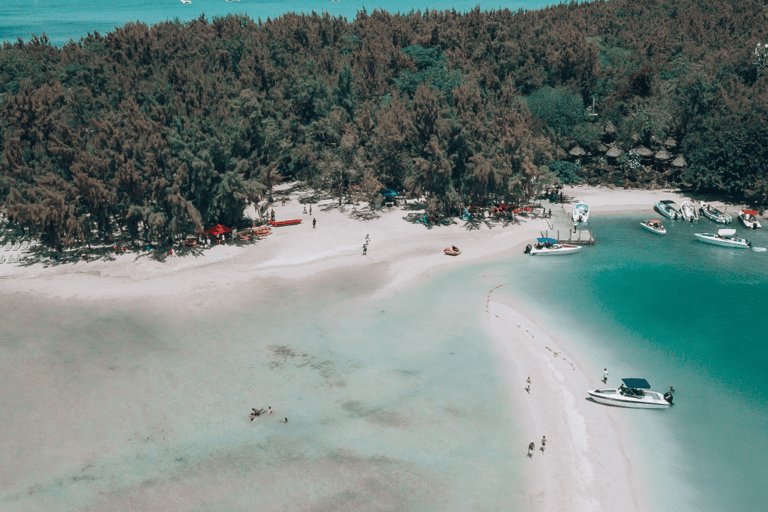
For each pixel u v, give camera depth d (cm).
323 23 19412
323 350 5844
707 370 5456
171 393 5106
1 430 4603
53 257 8169
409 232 9325
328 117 11381
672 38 15812
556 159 11756
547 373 5450
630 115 12862
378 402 4997
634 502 3966
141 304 6844
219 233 8462
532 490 4044
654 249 8588
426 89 9450
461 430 4647
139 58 14188
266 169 9444
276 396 5069
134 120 8450
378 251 8556
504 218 9919
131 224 8312
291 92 12125
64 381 5284
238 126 8938
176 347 5888
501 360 5672
